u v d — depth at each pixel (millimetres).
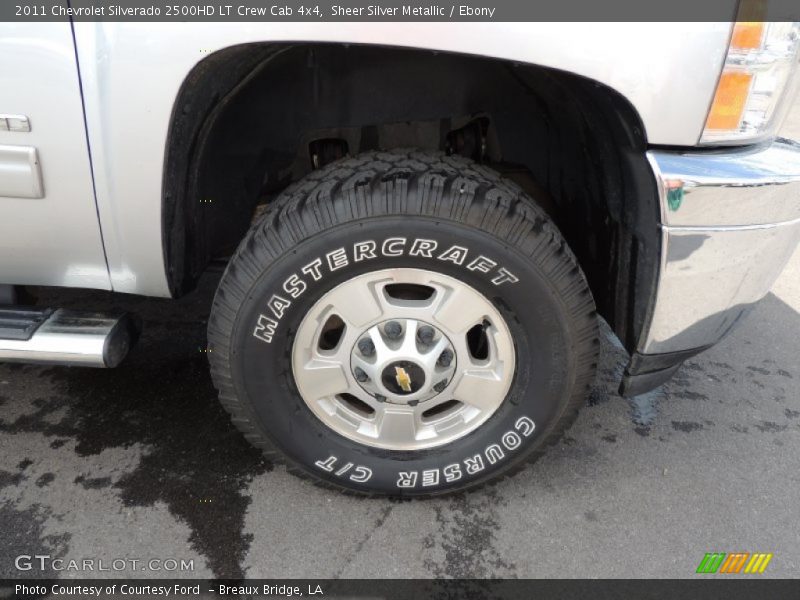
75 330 1812
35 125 1521
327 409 1878
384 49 1727
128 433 2246
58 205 1634
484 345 1947
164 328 2875
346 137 2014
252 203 2053
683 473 2172
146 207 1628
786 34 1448
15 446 2160
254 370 1750
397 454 1915
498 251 1600
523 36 1377
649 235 1594
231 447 2199
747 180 1474
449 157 1780
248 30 1386
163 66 1437
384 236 1585
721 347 2969
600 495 2059
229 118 1839
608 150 1677
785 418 2479
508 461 1915
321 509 1961
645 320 1691
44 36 1438
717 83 1429
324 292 1685
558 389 1793
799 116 3357
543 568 1789
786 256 1725
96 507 1928
